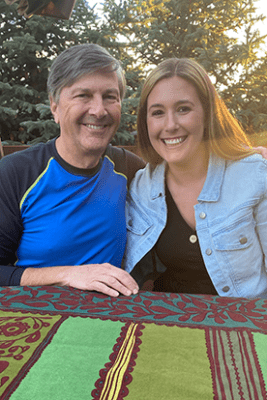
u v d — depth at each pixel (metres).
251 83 4.79
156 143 1.37
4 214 1.31
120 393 0.58
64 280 1.15
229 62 4.74
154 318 0.87
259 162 1.37
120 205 1.45
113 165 1.49
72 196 1.34
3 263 1.39
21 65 6.31
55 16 2.72
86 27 6.27
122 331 0.79
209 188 1.39
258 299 1.01
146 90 1.33
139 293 1.06
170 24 6.36
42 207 1.33
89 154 1.31
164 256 1.49
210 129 1.35
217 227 1.38
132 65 6.55
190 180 1.44
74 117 1.25
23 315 0.87
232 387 0.60
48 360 0.67
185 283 1.53
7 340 0.74
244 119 4.34
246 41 4.88
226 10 6.02
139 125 1.46
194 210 1.43
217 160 1.42
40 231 1.35
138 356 0.69
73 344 0.73
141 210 1.53
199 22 6.23
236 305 0.97
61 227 1.33
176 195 1.48
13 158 1.34
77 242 1.36
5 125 6.25
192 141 1.32
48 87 1.32
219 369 0.65
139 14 6.60
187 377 0.62
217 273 1.39
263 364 0.67
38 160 1.34
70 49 1.24
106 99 1.27
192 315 0.89
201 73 1.29
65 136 1.30
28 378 0.62
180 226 1.46
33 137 6.17
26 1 2.63
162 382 0.61
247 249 1.37
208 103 1.32
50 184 1.32
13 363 0.66
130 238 1.53
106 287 1.04
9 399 0.56
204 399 0.57
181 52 6.22
